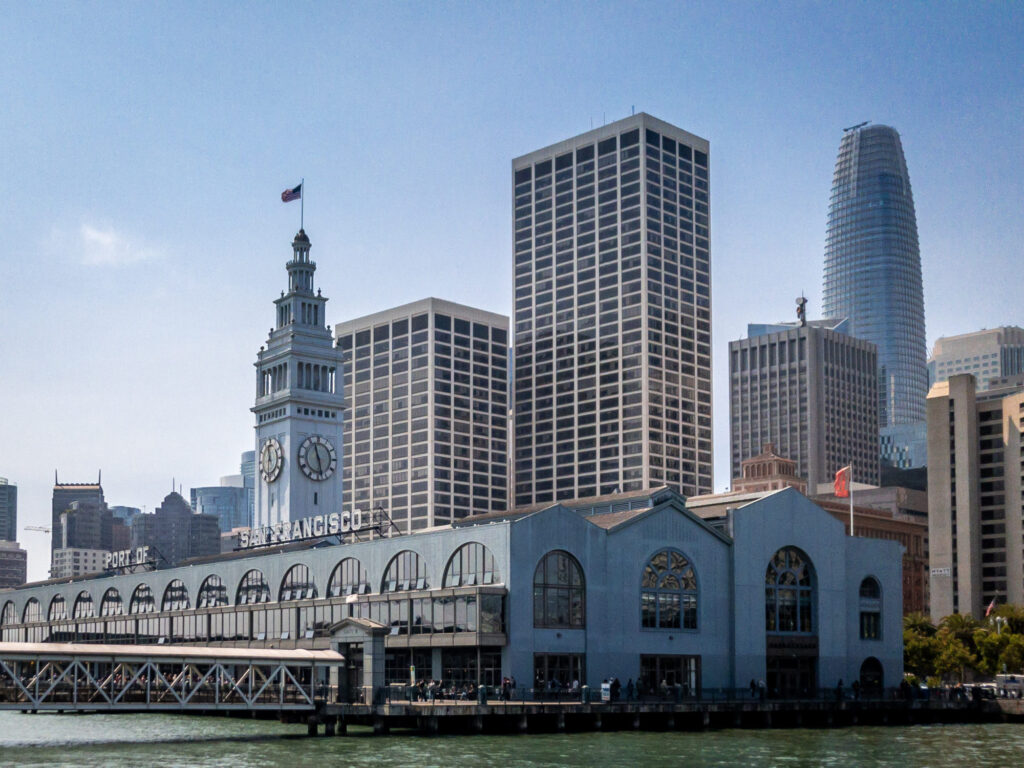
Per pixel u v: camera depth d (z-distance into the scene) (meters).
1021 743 104.12
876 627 156.00
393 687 114.75
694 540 139.25
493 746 95.06
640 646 132.38
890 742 104.31
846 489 159.75
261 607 156.62
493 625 122.81
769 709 124.31
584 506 152.75
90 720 131.75
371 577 142.12
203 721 126.44
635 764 83.56
